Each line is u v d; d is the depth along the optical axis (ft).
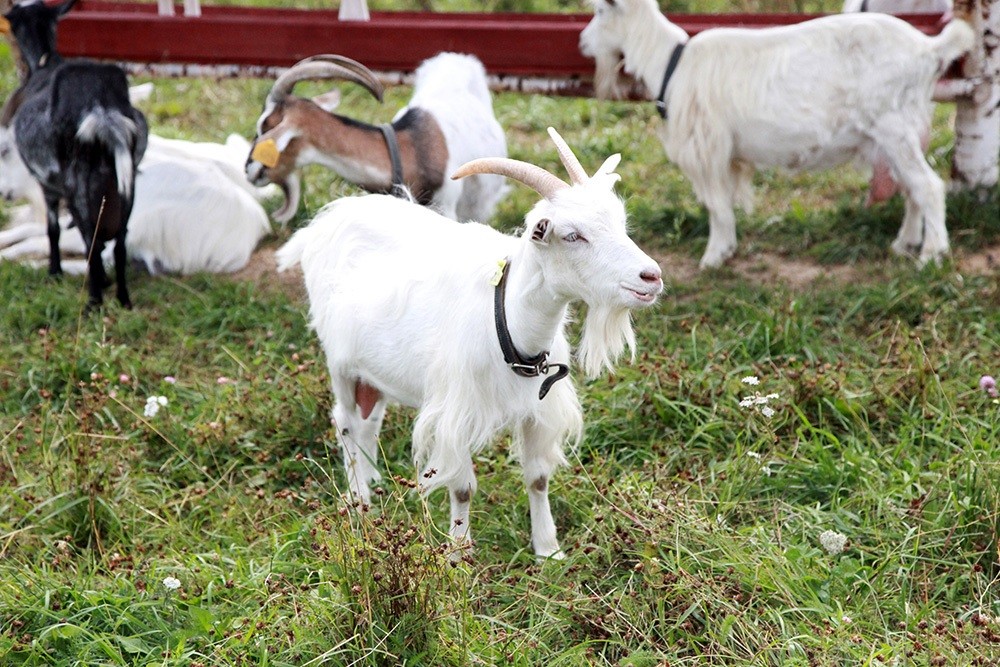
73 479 16.87
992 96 21.07
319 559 15.51
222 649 14.82
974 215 20.97
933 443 16.99
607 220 14.73
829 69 19.58
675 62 20.01
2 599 15.42
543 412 15.64
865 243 20.65
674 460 16.96
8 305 20.12
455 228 16.03
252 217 21.59
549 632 15.19
